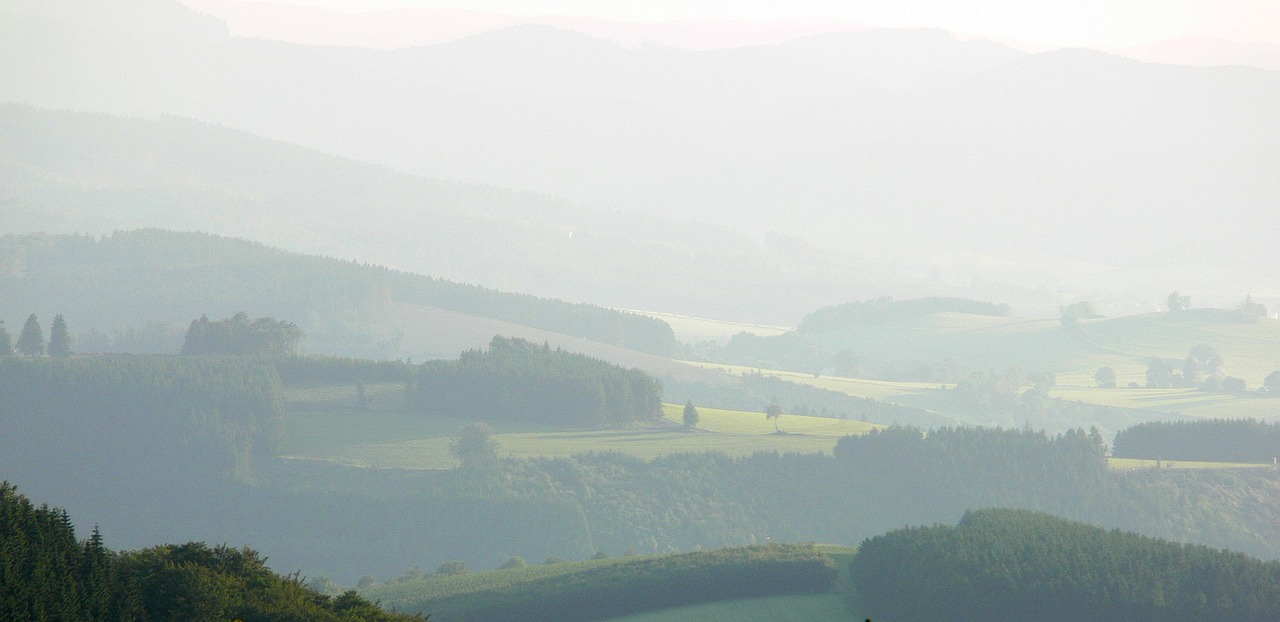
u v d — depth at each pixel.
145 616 122.38
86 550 131.62
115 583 124.62
